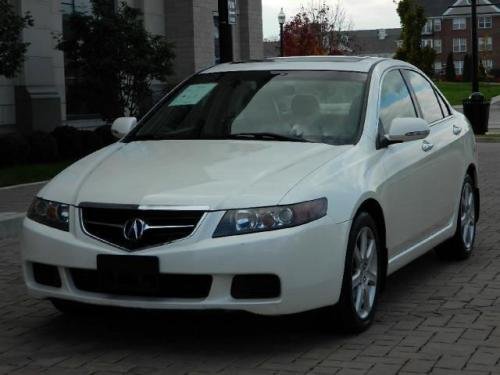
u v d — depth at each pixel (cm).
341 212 562
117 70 1783
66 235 554
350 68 698
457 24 12525
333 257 553
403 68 760
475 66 2514
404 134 644
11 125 1825
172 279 531
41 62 1875
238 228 527
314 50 5284
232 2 1320
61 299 573
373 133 643
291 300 532
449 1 12638
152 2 2370
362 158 616
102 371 522
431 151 727
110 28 1767
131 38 1792
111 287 540
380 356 542
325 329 585
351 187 579
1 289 746
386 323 620
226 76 720
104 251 536
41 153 1677
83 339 591
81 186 574
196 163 587
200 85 718
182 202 533
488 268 799
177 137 664
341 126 642
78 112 2055
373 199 605
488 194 1291
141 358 547
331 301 557
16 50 1448
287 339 582
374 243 609
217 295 525
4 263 856
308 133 639
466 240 834
